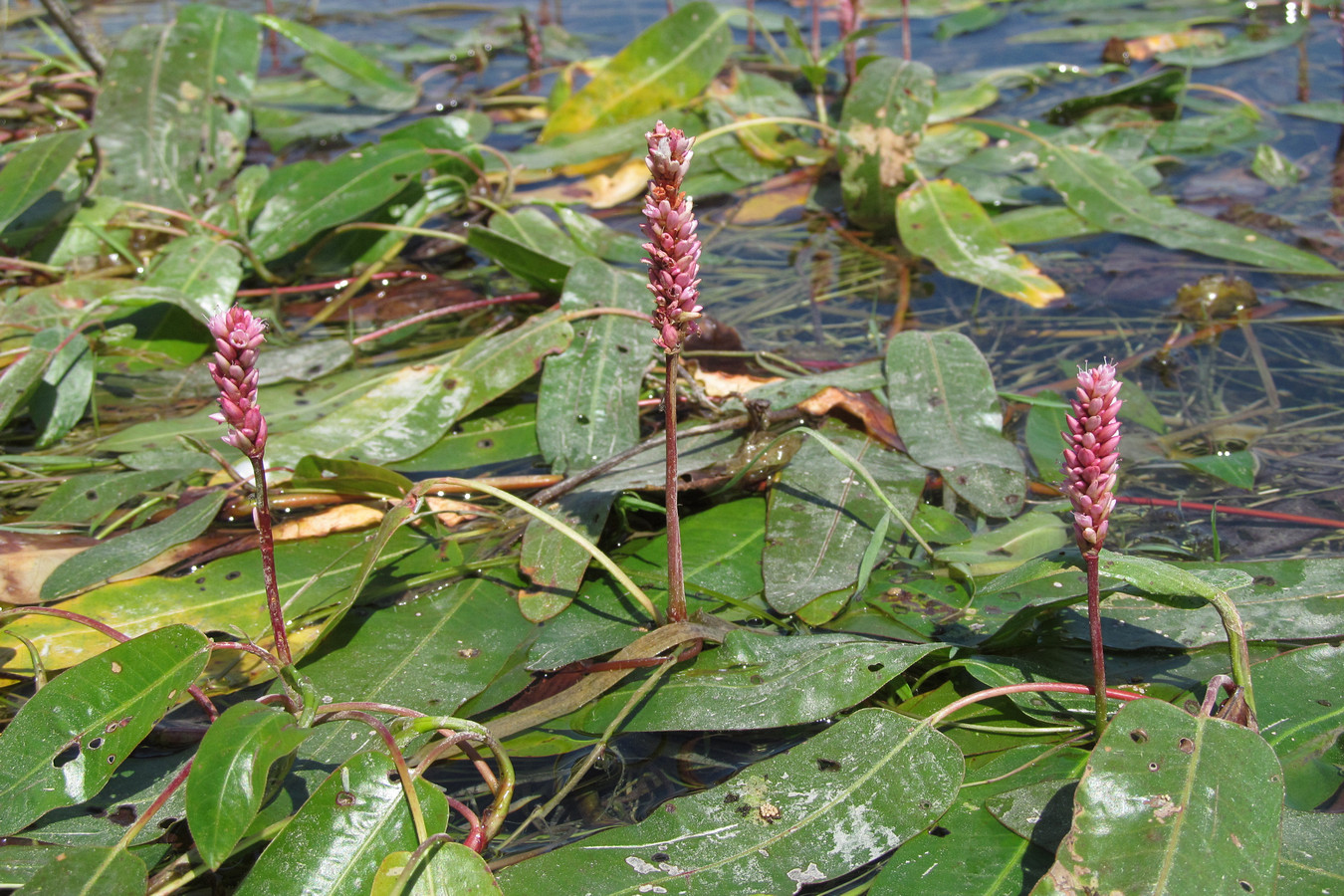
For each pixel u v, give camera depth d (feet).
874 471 6.82
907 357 7.64
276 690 5.02
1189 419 7.72
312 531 6.71
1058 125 13.50
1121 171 11.02
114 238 11.02
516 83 16.17
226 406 4.42
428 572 6.30
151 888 4.24
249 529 6.78
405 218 11.03
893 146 10.75
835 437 7.25
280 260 10.94
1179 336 8.85
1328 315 8.98
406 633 5.80
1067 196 10.94
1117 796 3.91
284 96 16.08
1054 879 3.77
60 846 4.45
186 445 7.63
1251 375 8.23
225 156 11.89
